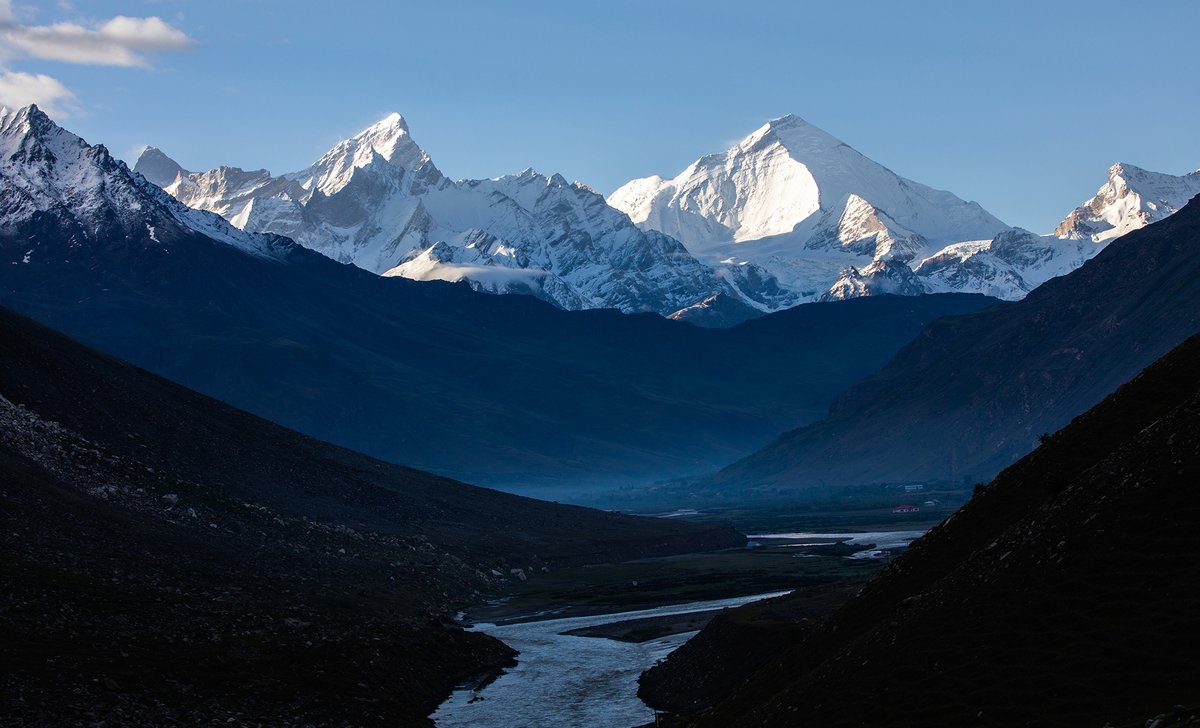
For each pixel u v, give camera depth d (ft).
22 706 185.37
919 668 162.20
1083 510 167.02
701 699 256.32
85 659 217.77
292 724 213.46
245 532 417.69
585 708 263.08
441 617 383.24
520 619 426.10
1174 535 151.43
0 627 222.48
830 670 180.65
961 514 203.41
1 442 369.91
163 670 225.35
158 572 311.06
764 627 270.05
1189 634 138.41
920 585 192.95
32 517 315.37
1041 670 146.72
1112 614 147.84
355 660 266.16
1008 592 163.84
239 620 282.97
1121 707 134.51
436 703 271.28
